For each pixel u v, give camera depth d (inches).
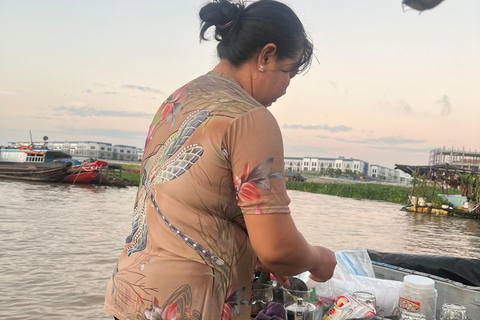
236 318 38.2
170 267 36.4
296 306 55.8
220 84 40.6
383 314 67.6
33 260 295.3
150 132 44.5
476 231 661.3
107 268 281.6
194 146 36.9
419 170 1123.9
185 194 36.5
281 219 34.2
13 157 1691.7
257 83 42.2
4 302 208.8
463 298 67.3
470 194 998.4
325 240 472.4
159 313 36.2
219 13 41.3
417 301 62.7
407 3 19.4
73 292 227.9
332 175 5378.9
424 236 560.4
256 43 40.6
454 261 83.4
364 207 1096.2
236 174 35.3
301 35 41.6
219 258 36.6
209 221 36.5
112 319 192.1
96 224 484.1
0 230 414.0
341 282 70.5
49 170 1403.8
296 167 6003.9
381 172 6235.2
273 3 41.2
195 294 35.9
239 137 35.4
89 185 1389.0
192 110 39.1
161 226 37.8
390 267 80.7
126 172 2303.2
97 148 5157.5
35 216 534.6
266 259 34.7
